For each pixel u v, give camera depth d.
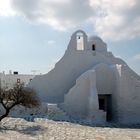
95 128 21.92
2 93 20.64
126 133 19.97
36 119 23.69
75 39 30.86
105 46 34.22
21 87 21.47
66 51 30.55
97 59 31.16
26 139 15.87
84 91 27.09
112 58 32.22
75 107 26.92
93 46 33.81
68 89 30.03
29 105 21.75
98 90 28.05
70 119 25.19
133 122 26.95
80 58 30.69
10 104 21.95
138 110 27.38
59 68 30.09
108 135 18.78
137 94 27.55
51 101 29.41
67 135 18.02
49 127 20.56
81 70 30.58
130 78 27.59
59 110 25.67
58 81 29.91
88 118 25.47
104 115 25.58
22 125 20.66
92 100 25.67
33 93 22.42
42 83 29.53
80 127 21.88
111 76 28.52
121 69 27.42
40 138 16.52
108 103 28.98
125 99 27.17
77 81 27.23
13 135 16.72
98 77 28.17
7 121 21.92
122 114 26.97
